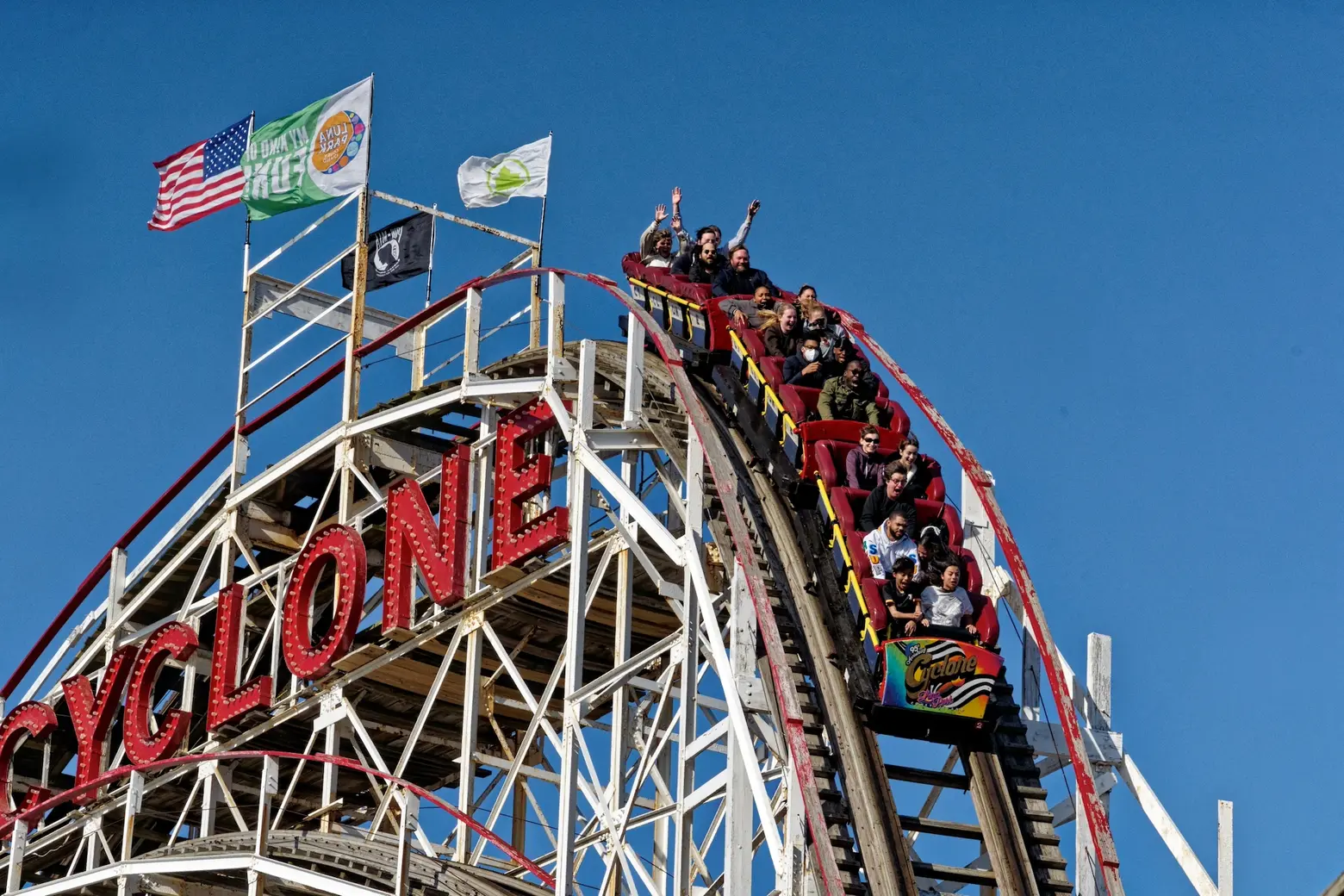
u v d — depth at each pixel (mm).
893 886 27938
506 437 40906
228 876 43281
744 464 35562
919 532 31969
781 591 32406
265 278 51719
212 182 52625
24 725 52719
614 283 38781
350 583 43188
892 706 29688
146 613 54125
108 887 45969
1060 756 32906
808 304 36750
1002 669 31391
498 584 40531
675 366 34875
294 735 46062
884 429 33781
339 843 39094
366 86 49875
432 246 50000
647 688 35469
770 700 30562
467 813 39750
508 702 44094
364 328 52812
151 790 46562
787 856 28375
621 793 36844
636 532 39562
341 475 45750
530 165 51062
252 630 50875
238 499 48469
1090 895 30203
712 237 40562
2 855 51875
